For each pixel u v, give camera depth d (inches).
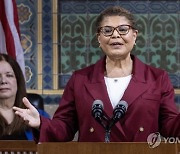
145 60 522.9
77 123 263.1
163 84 255.9
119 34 250.7
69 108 258.8
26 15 519.8
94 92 252.8
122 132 244.7
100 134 245.6
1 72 324.8
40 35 521.0
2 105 323.6
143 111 248.2
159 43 523.2
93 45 523.2
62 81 520.7
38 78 519.5
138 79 254.8
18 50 453.7
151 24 523.5
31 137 315.9
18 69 331.3
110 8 255.6
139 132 246.8
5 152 236.7
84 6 522.9
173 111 250.8
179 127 243.4
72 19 523.5
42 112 357.4
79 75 262.4
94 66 264.1
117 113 239.3
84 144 219.8
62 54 523.2
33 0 521.7
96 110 240.2
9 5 453.7
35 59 520.7
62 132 250.5
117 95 252.7
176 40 522.6
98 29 255.6
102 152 219.0
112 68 259.8
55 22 522.6
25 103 239.9
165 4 523.8
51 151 220.4
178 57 521.7
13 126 315.0
